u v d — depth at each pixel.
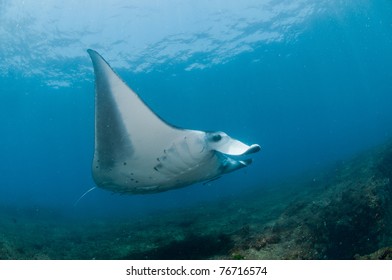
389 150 8.39
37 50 19.39
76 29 18.45
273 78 42.69
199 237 5.71
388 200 5.37
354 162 10.91
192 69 30.05
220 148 3.61
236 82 40.12
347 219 4.95
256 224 6.16
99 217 14.14
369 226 4.90
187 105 49.09
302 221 5.08
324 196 6.62
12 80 23.41
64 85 27.03
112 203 27.84
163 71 28.27
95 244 6.57
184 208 13.25
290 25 24.12
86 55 21.22
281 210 7.29
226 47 26.06
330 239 4.77
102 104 3.44
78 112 37.94
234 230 5.90
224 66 31.62
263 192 13.54
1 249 4.77
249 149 3.29
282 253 4.07
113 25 19.23
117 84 3.41
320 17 23.83
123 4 18.00
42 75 23.62
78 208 22.00
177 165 3.81
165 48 23.41
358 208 5.05
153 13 19.48
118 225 9.96
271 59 32.91
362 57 46.22
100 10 17.81
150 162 3.83
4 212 12.54
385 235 4.76
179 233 6.45
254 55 29.95
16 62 20.44
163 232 6.88
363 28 30.72
